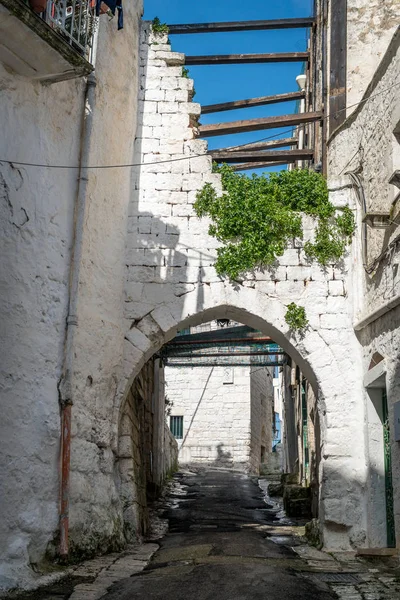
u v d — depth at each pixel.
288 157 15.01
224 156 14.66
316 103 15.48
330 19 14.34
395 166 9.43
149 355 11.79
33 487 7.90
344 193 11.89
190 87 12.60
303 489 14.91
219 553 9.11
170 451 25.52
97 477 9.91
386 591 7.09
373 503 10.49
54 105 8.90
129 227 11.89
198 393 31.28
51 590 7.09
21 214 8.04
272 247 11.62
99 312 10.41
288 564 8.57
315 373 11.29
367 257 10.92
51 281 8.65
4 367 7.57
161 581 7.25
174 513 14.98
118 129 11.34
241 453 30.42
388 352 9.70
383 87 10.03
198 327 25.95
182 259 11.76
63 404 8.62
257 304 11.52
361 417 11.06
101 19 10.51
